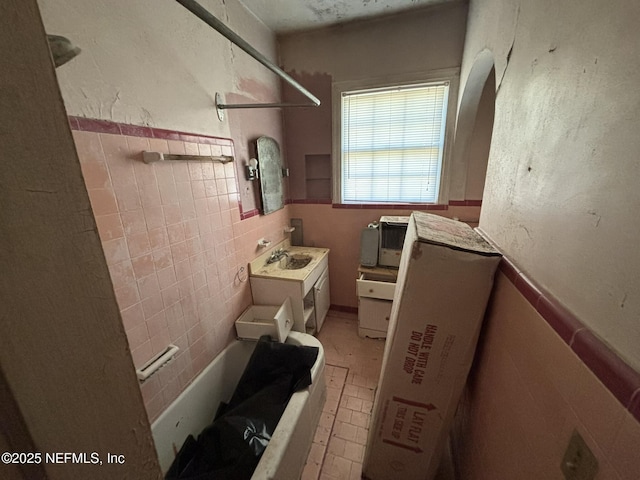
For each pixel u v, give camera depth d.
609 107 0.45
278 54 2.24
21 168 0.26
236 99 1.74
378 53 2.06
